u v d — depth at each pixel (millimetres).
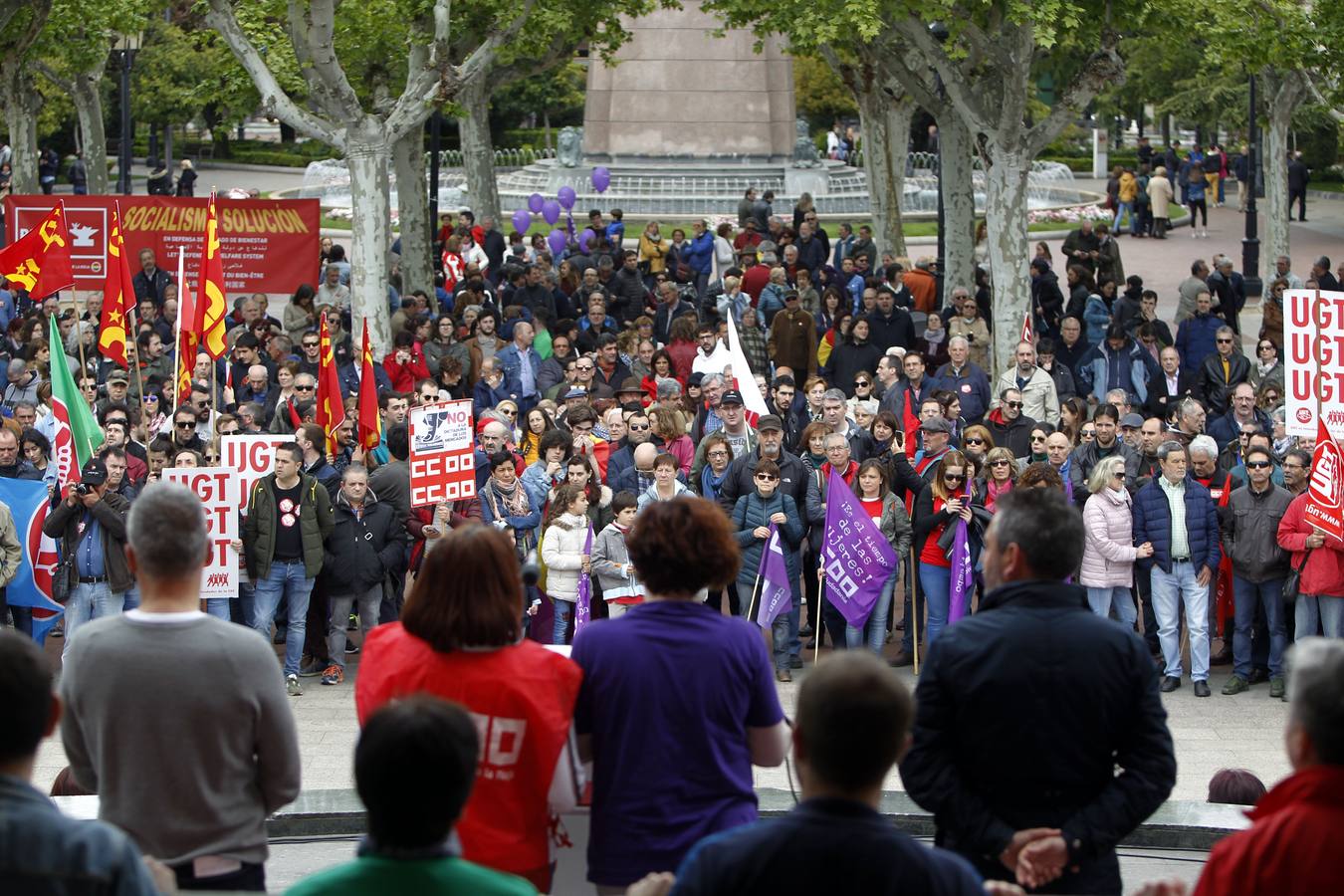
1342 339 13070
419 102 21453
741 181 41812
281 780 5340
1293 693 4168
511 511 13484
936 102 25984
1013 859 4980
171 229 21625
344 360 18938
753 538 13125
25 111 31625
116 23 26875
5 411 17219
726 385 15984
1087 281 23844
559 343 19578
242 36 21391
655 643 5293
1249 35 24312
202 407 16172
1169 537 12945
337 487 13617
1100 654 4973
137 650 5117
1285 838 4105
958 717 5039
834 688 3908
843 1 21328
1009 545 5129
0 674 3902
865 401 17344
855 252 29250
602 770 5340
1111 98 59562
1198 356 21047
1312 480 12328
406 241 27953
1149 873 8289
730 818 5297
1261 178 53500
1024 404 17469
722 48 41781
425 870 3830
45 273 16016
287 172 62031
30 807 3840
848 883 3811
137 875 3824
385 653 5223
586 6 26891
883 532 13461
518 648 5184
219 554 12539
